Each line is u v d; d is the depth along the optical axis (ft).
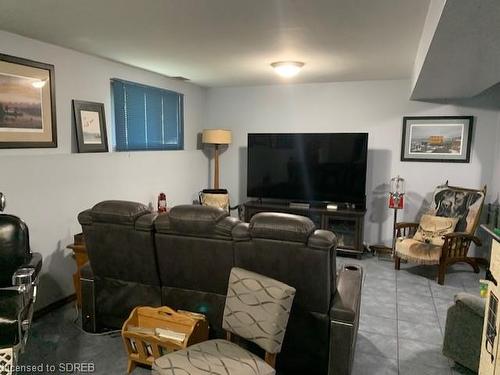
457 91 13.03
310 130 17.28
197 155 18.25
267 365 5.86
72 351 8.25
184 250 7.38
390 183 16.17
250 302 6.24
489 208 14.48
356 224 15.12
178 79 16.19
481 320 7.25
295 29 8.84
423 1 6.97
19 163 9.45
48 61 10.28
